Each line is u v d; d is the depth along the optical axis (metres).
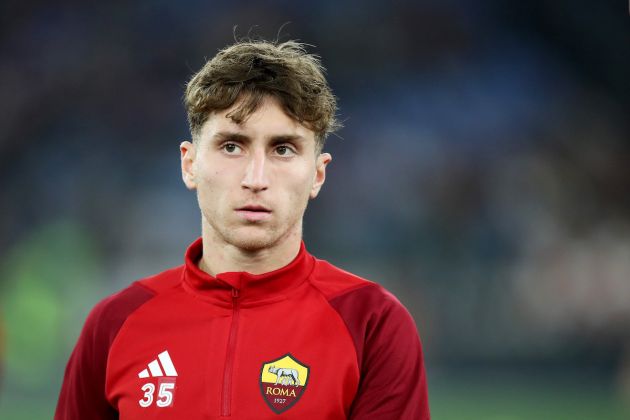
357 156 80.44
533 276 69.19
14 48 83.75
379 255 75.56
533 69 86.31
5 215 77.81
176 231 77.19
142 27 84.38
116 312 8.74
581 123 84.69
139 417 8.14
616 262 74.50
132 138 82.19
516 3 86.25
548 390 53.12
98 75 83.00
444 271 68.69
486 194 79.50
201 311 8.48
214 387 8.09
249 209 7.88
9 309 62.59
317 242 76.25
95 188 79.56
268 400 8.02
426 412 8.45
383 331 8.36
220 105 7.82
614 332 70.00
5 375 58.94
